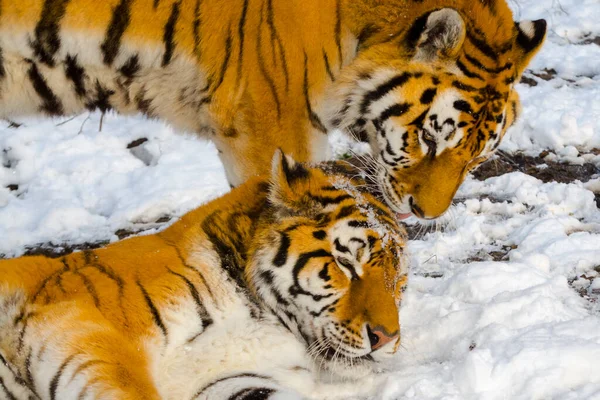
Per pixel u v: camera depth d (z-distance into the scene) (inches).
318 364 345.7
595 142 572.1
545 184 520.4
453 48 360.2
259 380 327.0
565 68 673.6
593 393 303.1
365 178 385.4
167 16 372.2
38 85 376.8
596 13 764.0
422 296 390.9
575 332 341.4
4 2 356.8
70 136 589.3
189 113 393.7
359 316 327.9
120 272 319.9
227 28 373.1
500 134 384.5
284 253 332.8
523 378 314.3
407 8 373.4
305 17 370.9
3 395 307.3
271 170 338.6
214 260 331.6
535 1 785.6
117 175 548.1
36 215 511.8
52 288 312.5
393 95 371.9
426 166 373.7
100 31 368.5
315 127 388.8
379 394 327.9
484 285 388.8
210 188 527.2
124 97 390.3
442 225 480.1
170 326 316.8
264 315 336.5
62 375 291.4
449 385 318.0
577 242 442.0
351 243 333.4
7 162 566.9
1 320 307.9
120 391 285.3
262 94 377.4
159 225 500.7
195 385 323.3
